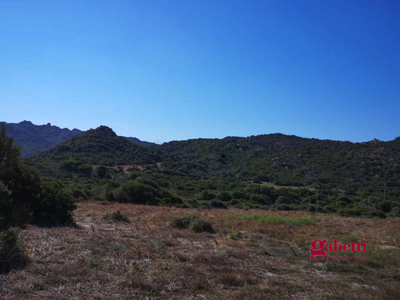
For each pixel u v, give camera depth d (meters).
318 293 6.70
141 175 52.97
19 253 7.51
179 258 8.70
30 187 13.72
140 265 7.82
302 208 35.69
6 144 14.01
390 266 9.34
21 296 5.61
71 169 53.41
